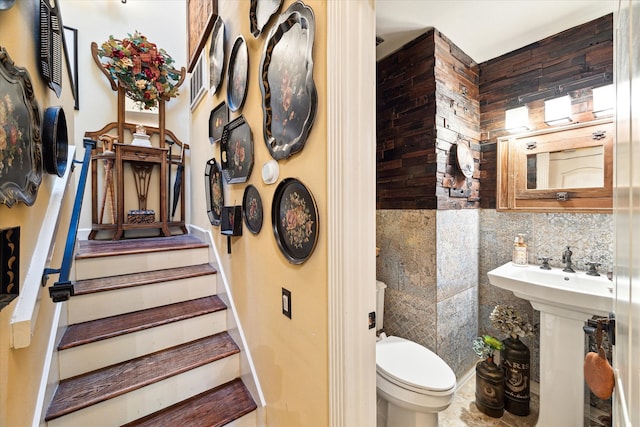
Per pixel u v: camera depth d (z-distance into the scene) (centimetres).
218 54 171
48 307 106
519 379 166
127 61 230
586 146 162
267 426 121
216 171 184
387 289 204
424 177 179
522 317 185
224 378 145
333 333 80
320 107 84
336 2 76
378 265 210
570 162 169
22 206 81
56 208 114
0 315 64
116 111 256
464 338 195
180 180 283
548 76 178
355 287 77
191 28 242
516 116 188
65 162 122
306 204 92
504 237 198
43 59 94
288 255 102
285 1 101
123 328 139
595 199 159
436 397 124
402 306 193
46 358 102
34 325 79
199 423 120
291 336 103
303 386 96
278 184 106
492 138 204
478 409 170
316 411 89
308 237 91
